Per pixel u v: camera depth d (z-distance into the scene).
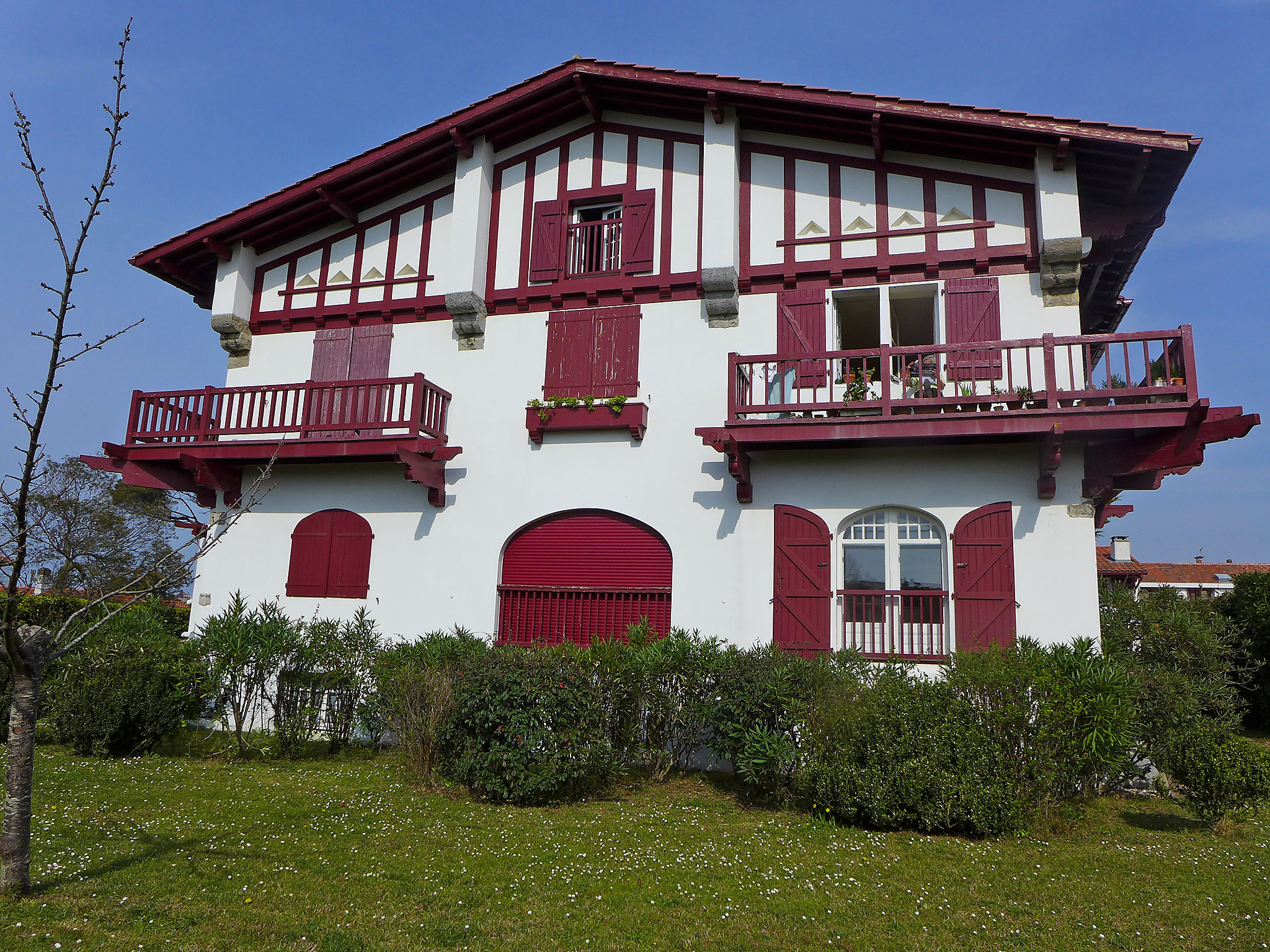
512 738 7.96
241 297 13.59
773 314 11.25
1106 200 10.68
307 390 11.90
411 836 6.84
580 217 12.71
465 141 12.53
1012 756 7.48
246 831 6.92
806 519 10.40
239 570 12.58
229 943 4.70
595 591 11.15
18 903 5.11
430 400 11.88
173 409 12.59
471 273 12.25
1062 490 9.63
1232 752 7.54
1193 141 9.41
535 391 11.96
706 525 10.84
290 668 10.51
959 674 7.85
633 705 9.20
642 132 12.31
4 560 5.40
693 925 5.18
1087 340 9.08
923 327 12.94
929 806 7.20
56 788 8.23
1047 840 7.14
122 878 5.66
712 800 8.45
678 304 11.63
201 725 11.73
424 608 11.72
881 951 4.87
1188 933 5.18
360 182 12.97
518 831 7.06
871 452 10.34
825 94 10.62
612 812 7.83
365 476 12.37
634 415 11.23
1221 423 8.83
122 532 24.41
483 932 4.98
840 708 7.79
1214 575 36.34
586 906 5.44
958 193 10.88
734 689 8.45
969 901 5.67
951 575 9.75
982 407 10.16
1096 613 9.26
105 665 10.32
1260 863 6.58
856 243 11.09
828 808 7.59
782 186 11.53
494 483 11.82
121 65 5.67
